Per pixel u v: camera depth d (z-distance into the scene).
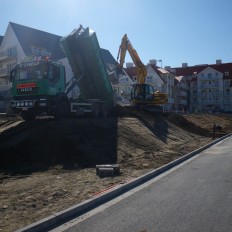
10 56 45.47
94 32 20.52
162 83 70.81
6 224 6.59
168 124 28.23
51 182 10.30
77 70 21.41
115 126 19.58
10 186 9.82
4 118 23.20
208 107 87.62
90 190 9.22
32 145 14.34
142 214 7.11
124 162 14.13
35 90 17.64
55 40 50.19
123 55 27.00
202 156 16.38
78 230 6.28
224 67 88.69
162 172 12.18
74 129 16.48
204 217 6.79
